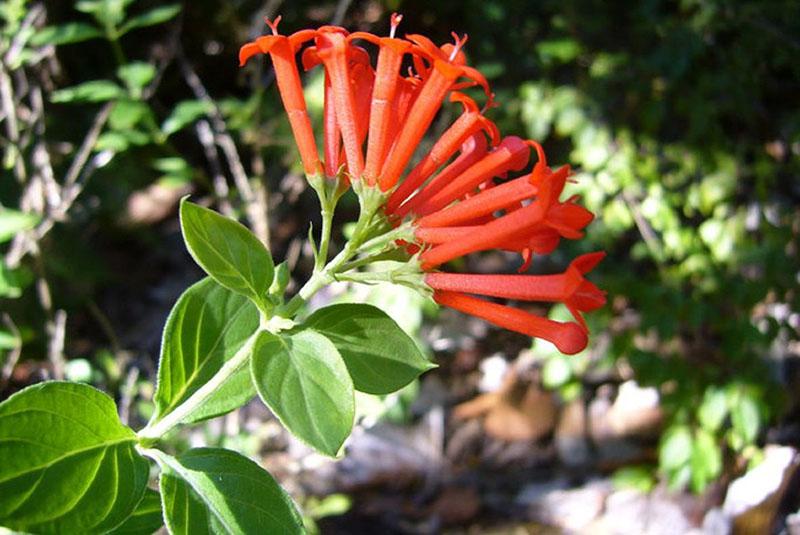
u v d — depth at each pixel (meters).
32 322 0.44
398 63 0.16
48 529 0.16
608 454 0.46
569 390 0.42
